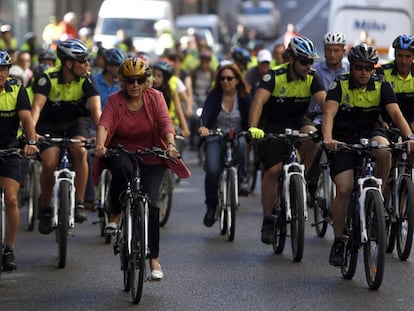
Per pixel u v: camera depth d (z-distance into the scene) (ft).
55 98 74.02
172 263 72.54
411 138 63.57
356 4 223.30
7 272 69.92
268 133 75.46
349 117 67.36
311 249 77.77
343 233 66.74
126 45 172.24
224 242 81.25
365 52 64.69
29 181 89.20
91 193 80.43
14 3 278.46
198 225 90.12
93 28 267.18
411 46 71.72
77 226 89.97
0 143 67.41
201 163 136.36
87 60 73.41
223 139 83.92
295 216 72.18
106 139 62.85
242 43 287.07
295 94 75.20
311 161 78.84
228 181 82.69
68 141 71.26
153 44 244.63
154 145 63.46
